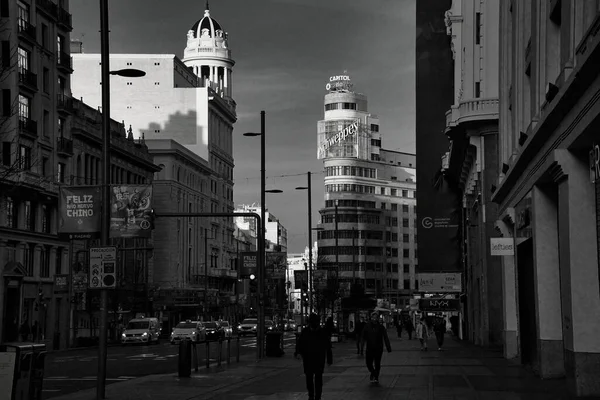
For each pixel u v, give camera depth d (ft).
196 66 516.32
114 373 110.32
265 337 155.53
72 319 233.76
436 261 188.65
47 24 218.59
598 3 51.57
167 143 361.51
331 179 558.97
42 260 217.15
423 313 232.73
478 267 162.30
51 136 219.41
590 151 59.06
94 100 411.95
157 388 78.28
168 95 421.59
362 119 585.22
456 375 86.33
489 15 144.05
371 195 565.12
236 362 121.80
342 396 65.92
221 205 453.17
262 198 139.54
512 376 83.51
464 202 183.93
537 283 79.66
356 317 228.63
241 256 157.89
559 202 65.21
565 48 61.11
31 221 211.00
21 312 201.98
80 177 248.73
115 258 67.31
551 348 78.64
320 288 240.94
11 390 49.65
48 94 218.38
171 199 361.92
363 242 548.31
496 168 142.51
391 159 613.52
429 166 187.21
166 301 333.01
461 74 160.15
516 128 97.60
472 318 182.60
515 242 97.96
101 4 68.13
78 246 236.63
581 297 60.59
